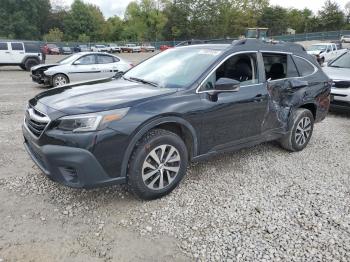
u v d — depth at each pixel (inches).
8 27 3152.1
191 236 124.0
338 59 372.5
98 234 123.4
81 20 3572.8
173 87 155.6
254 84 177.8
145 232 125.6
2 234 121.3
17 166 180.4
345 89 307.4
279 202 150.3
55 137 126.4
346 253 116.6
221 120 161.9
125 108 133.0
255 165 191.9
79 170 126.6
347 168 192.2
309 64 215.2
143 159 137.4
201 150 159.6
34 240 118.8
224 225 131.3
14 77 650.8
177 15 3142.2
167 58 187.0
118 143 130.2
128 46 2442.2
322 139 248.1
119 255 112.9
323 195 158.1
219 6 3157.0
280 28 3430.1
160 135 141.0
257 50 182.7
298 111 207.6
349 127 287.0
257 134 183.8
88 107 129.6
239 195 155.6
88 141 125.2
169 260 111.4
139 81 171.6
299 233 127.3
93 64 495.5
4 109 325.1
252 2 3348.9
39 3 3408.0
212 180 170.4
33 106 144.3
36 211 136.9
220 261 111.6
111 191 154.6
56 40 3267.7
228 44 177.9
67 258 110.5
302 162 199.0
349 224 134.3
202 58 169.8
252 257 113.7
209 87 158.4
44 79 478.3
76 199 146.9
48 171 131.7
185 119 147.6
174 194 153.8
